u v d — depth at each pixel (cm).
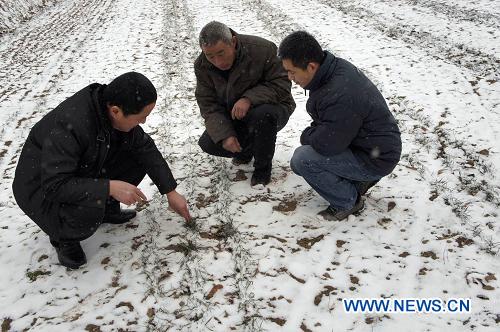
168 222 358
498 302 269
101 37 1024
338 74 291
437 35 870
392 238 327
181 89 667
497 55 732
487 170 404
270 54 363
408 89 616
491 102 551
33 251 332
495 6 1071
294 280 294
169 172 322
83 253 313
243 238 334
